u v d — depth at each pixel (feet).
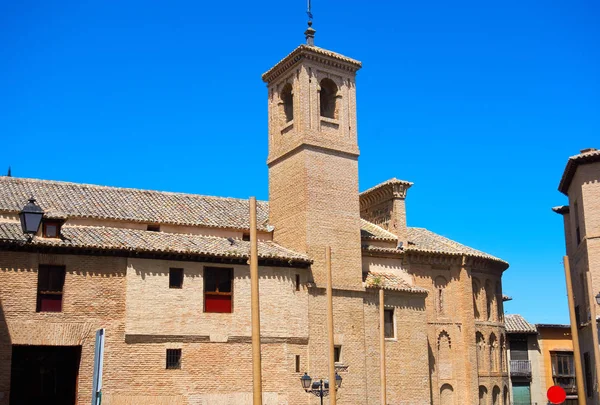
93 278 100.22
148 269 103.76
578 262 130.52
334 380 84.84
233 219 128.67
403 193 144.36
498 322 155.43
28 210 63.00
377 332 124.47
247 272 111.65
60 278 99.09
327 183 125.80
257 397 59.82
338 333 118.93
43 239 98.02
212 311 107.65
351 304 122.01
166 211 123.75
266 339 110.42
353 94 134.51
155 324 102.42
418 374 127.95
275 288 113.19
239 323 108.78
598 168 118.62
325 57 130.72
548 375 181.57
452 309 145.89
